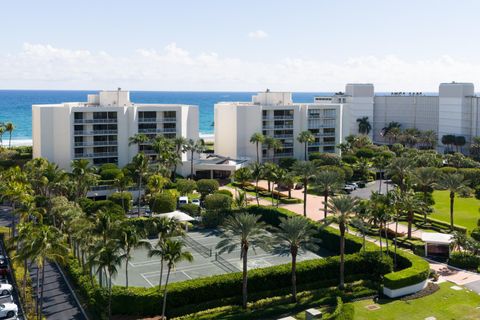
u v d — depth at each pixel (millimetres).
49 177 82312
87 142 125312
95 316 55656
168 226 59094
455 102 187625
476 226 92875
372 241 82688
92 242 57812
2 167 109500
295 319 55531
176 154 118500
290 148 156375
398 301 60375
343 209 62625
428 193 103562
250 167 113312
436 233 80562
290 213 89688
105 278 62750
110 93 136500
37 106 122125
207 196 97125
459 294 62312
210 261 75250
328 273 65875
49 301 60094
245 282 58312
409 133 193125
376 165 122312
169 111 134750
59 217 68625
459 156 148250
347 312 54594
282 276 63031
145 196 104812
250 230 57438
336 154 149750
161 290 57156
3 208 104500
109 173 111125
